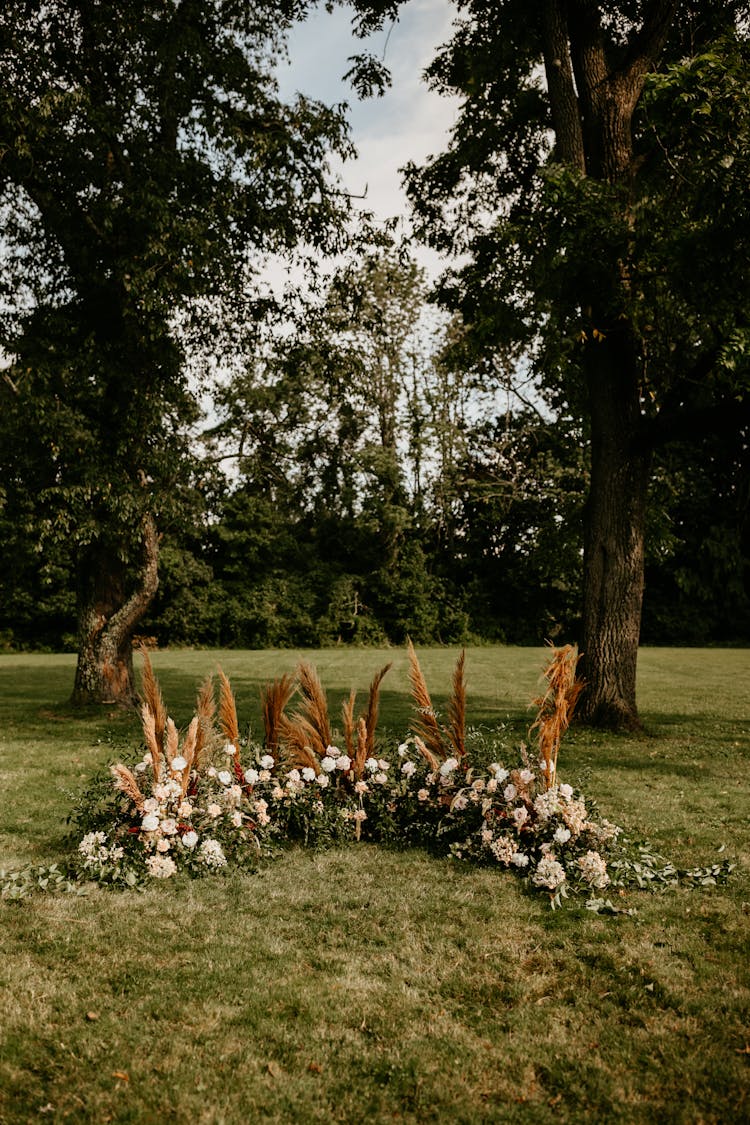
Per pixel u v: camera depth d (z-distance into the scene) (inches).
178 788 214.1
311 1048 128.8
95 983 149.9
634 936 172.1
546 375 590.2
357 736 249.0
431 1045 129.4
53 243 561.9
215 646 1604.3
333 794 244.4
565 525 771.4
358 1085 119.3
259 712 560.4
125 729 482.9
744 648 1465.3
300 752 239.5
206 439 1398.9
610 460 476.4
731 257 378.0
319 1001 143.4
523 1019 137.8
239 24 566.3
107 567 582.6
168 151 528.4
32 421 479.8
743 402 422.3
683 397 450.9
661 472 615.8
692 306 432.1
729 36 382.0
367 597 1665.8
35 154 503.5
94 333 516.7
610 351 474.9
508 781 226.1
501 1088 118.6
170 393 546.9
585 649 479.2
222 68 532.7
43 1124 109.7
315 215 566.3
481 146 570.9
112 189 522.9
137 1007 140.9
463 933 173.5
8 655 1429.6
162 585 1553.9
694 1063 124.1
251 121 545.3
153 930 174.7
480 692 716.7
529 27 513.0
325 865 219.1
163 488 553.3
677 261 386.0
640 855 222.8
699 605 1596.9
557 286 420.2
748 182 357.1
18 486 511.2
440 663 1083.9
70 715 540.1
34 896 194.9
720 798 301.3
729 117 357.7
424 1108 113.8
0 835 246.8
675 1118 111.6
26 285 576.1
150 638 1563.7
